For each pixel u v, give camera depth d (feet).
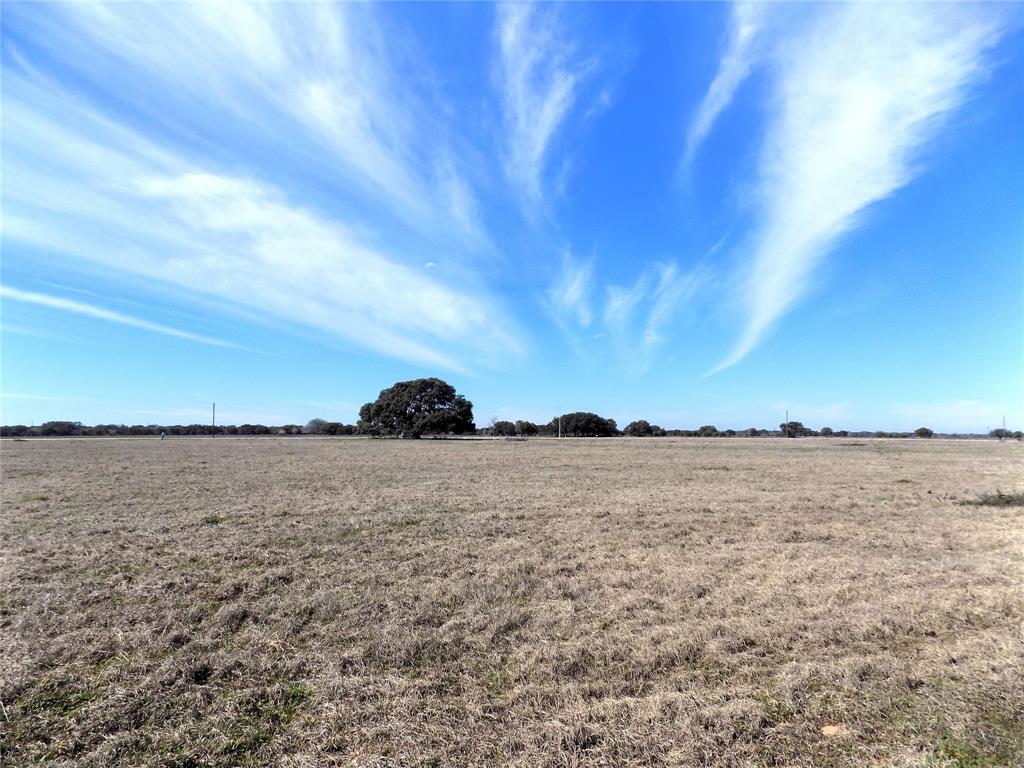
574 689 12.81
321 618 17.69
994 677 13.19
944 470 77.97
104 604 19.04
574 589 20.62
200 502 43.19
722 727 11.16
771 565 24.29
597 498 46.16
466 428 244.63
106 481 58.70
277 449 134.31
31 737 10.93
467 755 10.34
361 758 10.27
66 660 14.53
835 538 30.55
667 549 27.61
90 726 11.26
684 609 18.47
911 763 9.95
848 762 10.11
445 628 16.72
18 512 38.45
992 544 28.96
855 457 109.81
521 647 15.35
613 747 10.55
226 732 11.11
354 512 38.63
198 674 13.69
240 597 20.04
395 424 238.27
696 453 122.11
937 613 17.93
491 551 26.96
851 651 15.03
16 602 19.24
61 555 26.13
